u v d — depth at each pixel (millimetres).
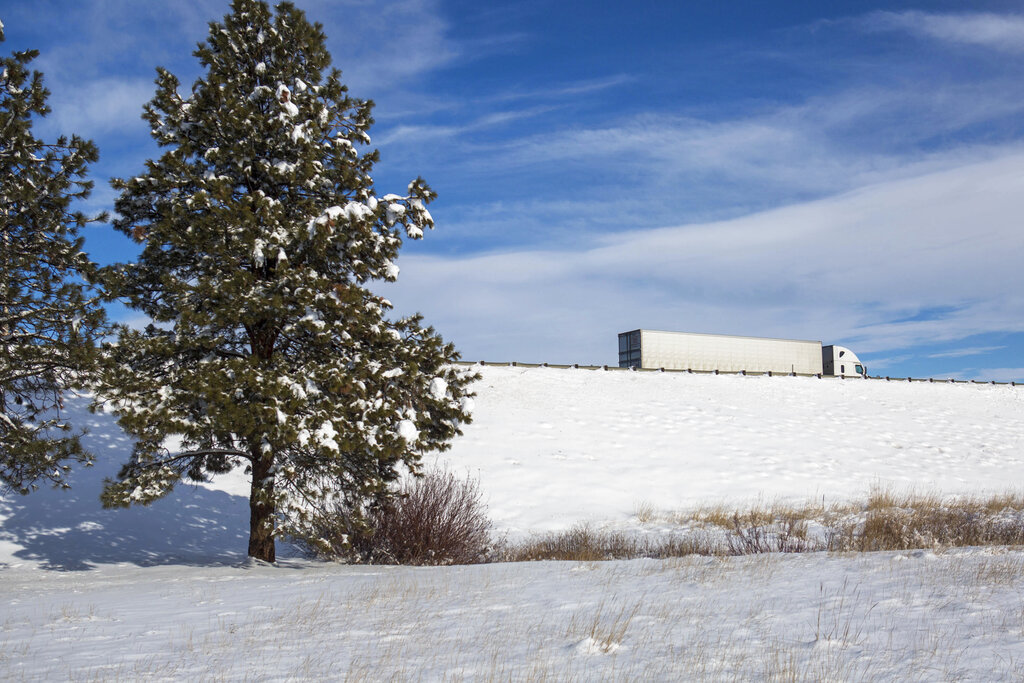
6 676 5438
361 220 15344
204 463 16891
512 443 32500
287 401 14102
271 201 14891
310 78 16953
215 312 14250
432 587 9914
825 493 27734
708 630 5961
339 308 14641
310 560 17344
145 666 5645
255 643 6523
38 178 14547
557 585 9523
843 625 5746
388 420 15391
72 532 19188
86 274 14977
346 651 5938
